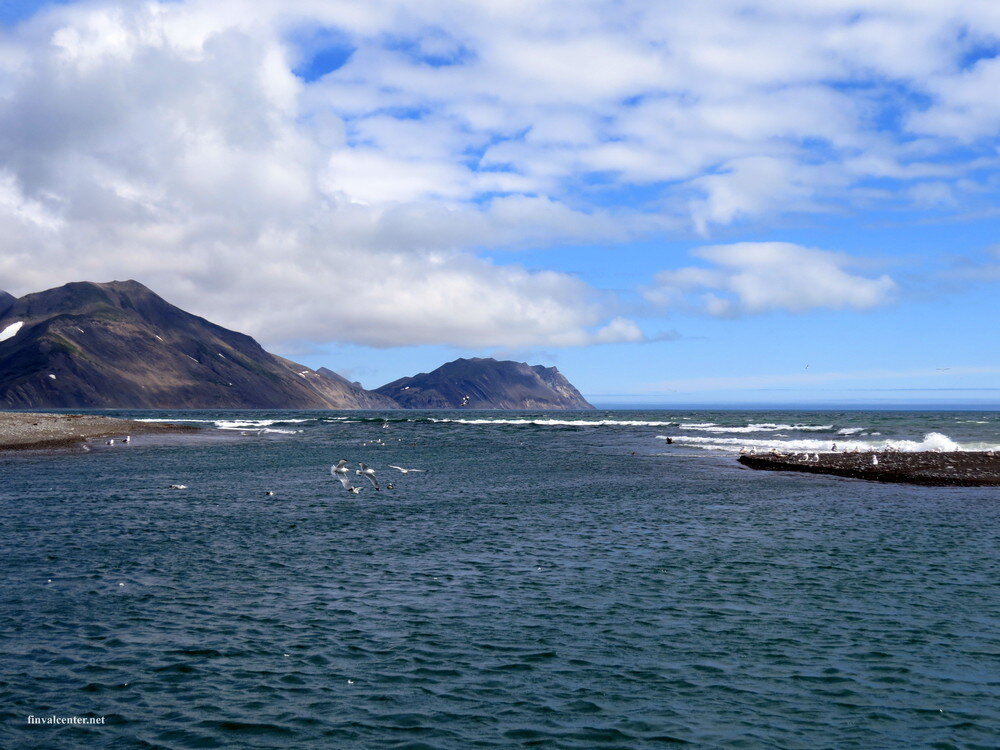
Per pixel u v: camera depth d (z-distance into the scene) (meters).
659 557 22.52
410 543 24.62
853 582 19.48
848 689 12.60
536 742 10.66
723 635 15.27
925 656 14.10
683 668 13.49
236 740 10.63
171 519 29.22
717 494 37.56
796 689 12.59
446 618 16.33
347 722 11.24
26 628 15.42
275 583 19.25
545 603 17.50
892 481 42.72
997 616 16.55
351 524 28.31
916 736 10.95
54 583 19.08
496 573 20.44
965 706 11.95
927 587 18.98
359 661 13.73
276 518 29.64
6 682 12.62
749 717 11.53
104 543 24.30
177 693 12.26
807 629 15.66
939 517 30.23
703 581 19.59
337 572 20.48
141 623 15.81
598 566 21.30
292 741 10.62
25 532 26.11
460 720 11.34
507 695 12.27
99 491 37.56
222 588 18.72
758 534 26.34
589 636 15.18
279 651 14.22
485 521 29.16
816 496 36.69
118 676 12.93
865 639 15.05
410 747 10.47
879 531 27.02
